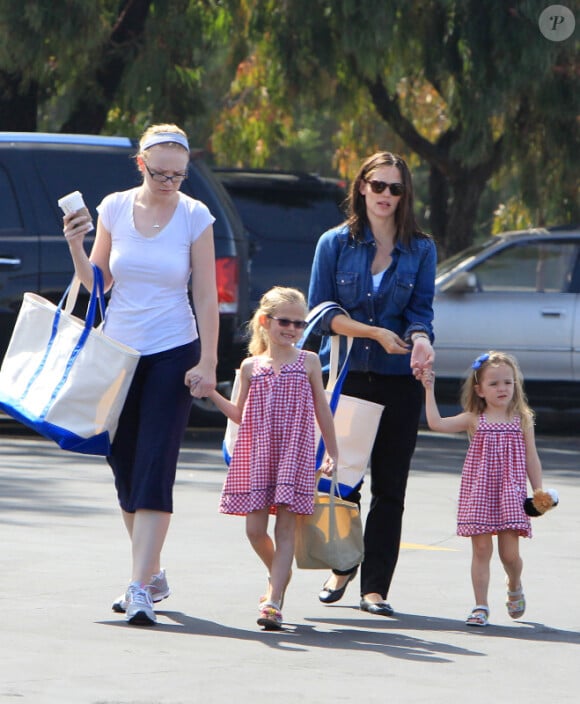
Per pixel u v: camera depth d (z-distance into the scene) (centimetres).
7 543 1928
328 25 4403
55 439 1512
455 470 2952
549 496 1595
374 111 5306
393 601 1686
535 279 3706
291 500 1511
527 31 4200
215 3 4694
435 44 4375
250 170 3966
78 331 1533
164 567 1817
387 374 1639
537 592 1753
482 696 1252
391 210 1644
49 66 4341
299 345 1612
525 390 3666
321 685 1266
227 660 1348
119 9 4453
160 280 1542
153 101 4488
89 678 1254
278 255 3788
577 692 1279
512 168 5031
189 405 1555
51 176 3048
